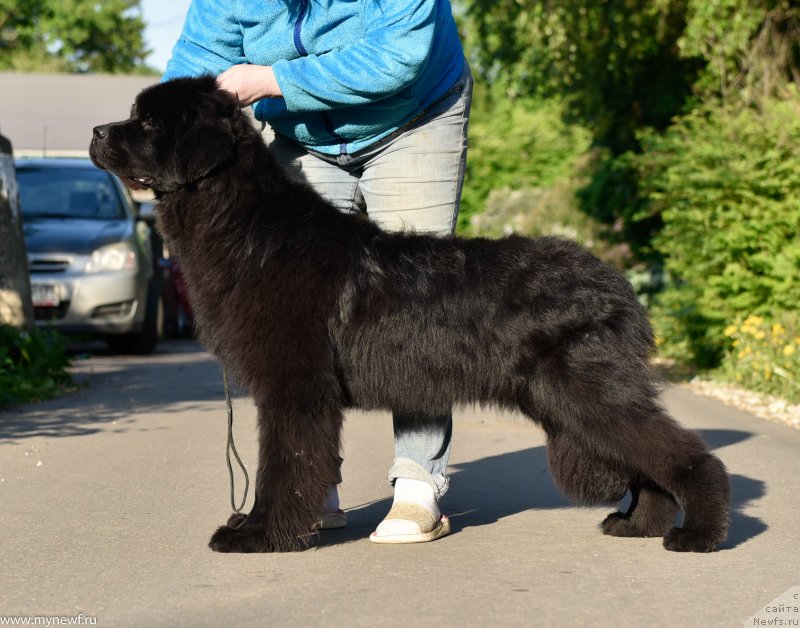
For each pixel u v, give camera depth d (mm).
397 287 3895
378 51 3957
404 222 4309
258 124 4457
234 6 4281
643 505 4258
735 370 9961
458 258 3967
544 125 28031
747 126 10711
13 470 5578
